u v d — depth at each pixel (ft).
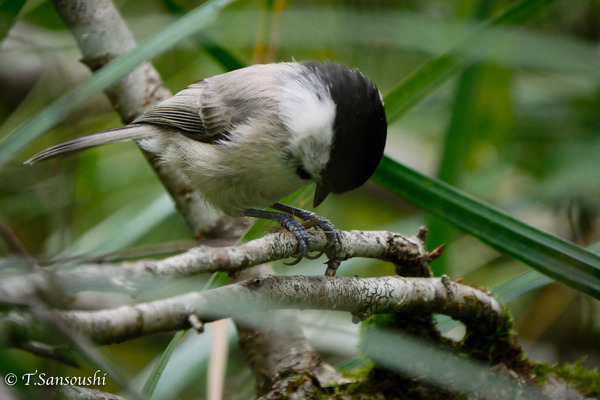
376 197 35.45
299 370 20.57
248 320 21.40
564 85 34.83
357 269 28.19
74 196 27.07
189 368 22.67
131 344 27.76
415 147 34.73
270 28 24.97
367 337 19.72
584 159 31.17
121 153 31.30
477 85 25.05
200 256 14.12
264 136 20.31
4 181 27.91
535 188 31.65
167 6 24.26
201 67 31.73
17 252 13.75
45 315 10.57
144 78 26.50
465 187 28.32
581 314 30.76
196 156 22.11
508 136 32.40
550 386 19.85
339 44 31.27
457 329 28.81
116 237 25.30
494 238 19.24
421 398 19.43
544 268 18.67
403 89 22.13
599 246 20.70
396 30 29.76
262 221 21.56
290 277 16.11
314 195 22.29
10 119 28.40
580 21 35.42
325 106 19.53
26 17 30.50
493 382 19.54
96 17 25.27
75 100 16.79
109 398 16.02
